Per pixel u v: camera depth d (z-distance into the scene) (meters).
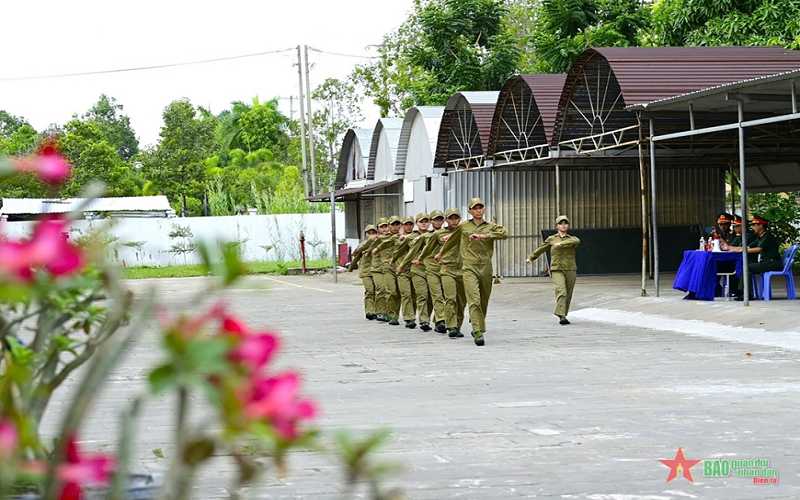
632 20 40.44
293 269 44.16
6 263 1.99
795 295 20.09
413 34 58.25
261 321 20.84
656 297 21.53
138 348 15.68
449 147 32.91
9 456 1.89
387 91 58.84
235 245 2.14
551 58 40.72
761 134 27.05
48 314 3.44
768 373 12.17
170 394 11.13
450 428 9.04
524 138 29.73
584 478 7.18
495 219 32.34
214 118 87.75
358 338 17.23
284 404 1.98
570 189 32.75
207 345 1.96
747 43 32.50
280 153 79.12
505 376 12.28
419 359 14.12
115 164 56.62
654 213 21.67
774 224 31.53
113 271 2.57
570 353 14.46
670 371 12.45
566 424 9.17
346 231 48.44
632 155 27.70
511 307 23.42
